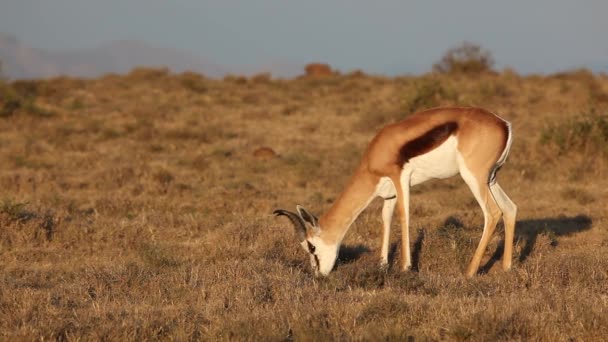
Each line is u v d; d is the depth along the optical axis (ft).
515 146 174.40
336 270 84.02
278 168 163.73
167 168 162.30
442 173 85.51
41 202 125.29
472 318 61.26
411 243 96.58
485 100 256.32
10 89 253.24
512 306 64.80
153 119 241.14
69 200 128.47
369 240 102.17
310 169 157.58
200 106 278.67
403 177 84.89
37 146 185.47
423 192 139.44
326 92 318.65
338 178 149.38
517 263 88.79
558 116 218.38
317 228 85.76
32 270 87.25
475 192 82.94
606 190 135.85
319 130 219.20
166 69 397.19
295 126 228.63
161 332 61.77
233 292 72.49
